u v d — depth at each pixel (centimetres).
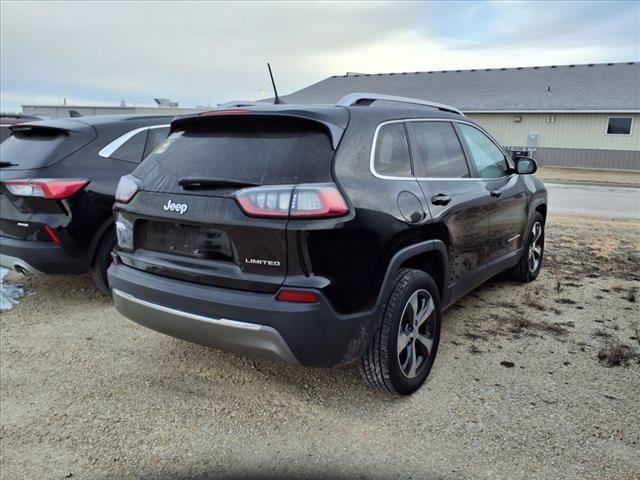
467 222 373
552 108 2653
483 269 419
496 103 2838
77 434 281
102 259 470
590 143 2638
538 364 353
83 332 415
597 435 271
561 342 389
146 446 270
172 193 286
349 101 323
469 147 411
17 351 381
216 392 323
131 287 303
